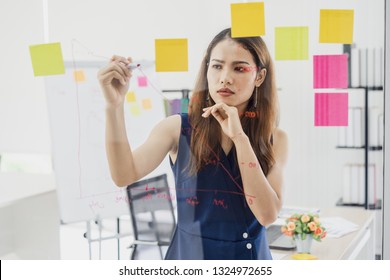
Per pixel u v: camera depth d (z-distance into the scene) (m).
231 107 1.20
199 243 1.23
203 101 1.21
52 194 1.49
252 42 1.18
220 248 1.22
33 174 1.51
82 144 1.26
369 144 1.20
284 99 1.19
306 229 1.21
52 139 1.26
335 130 1.20
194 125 1.21
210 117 1.21
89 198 1.27
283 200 1.21
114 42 1.24
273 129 1.20
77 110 1.25
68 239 1.29
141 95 1.24
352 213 1.22
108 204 1.27
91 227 1.28
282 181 1.20
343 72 1.19
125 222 1.27
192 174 1.22
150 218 1.25
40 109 1.39
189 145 1.22
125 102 1.24
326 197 1.21
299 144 1.20
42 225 1.50
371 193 1.21
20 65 1.36
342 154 1.20
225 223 1.21
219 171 1.21
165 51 1.22
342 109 1.20
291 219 1.22
